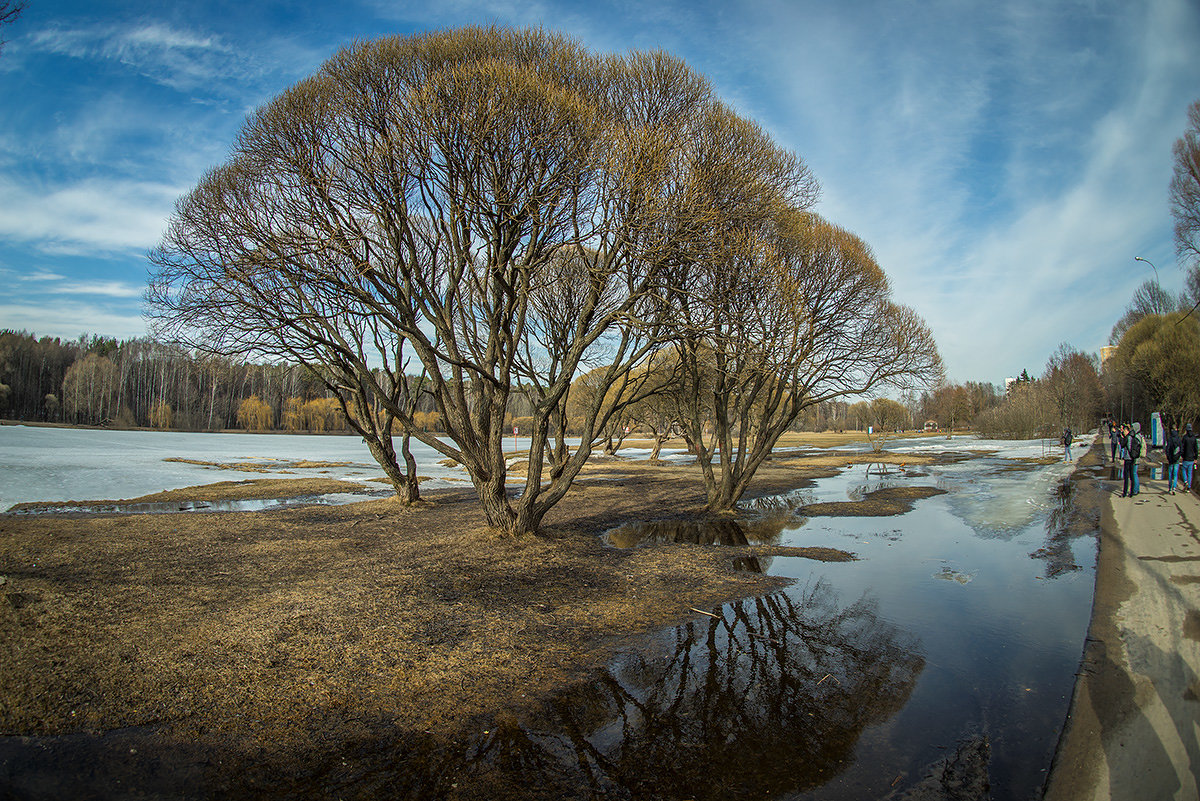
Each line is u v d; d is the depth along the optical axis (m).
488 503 14.88
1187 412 46.72
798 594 11.37
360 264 12.35
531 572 12.15
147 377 101.69
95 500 22.52
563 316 19.19
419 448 69.94
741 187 14.50
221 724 6.08
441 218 13.64
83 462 38.16
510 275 13.93
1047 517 19.81
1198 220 29.89
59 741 5.71
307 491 26.53
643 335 14.63
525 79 11.78
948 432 116.19
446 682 7.18
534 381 16.53
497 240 13.35
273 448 63.56
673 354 24.11
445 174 12.98
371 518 18.70
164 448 55.59
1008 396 101.75
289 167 12.87
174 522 17.23
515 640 8.55
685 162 13.12
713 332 15.11
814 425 139.88
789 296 17.08
